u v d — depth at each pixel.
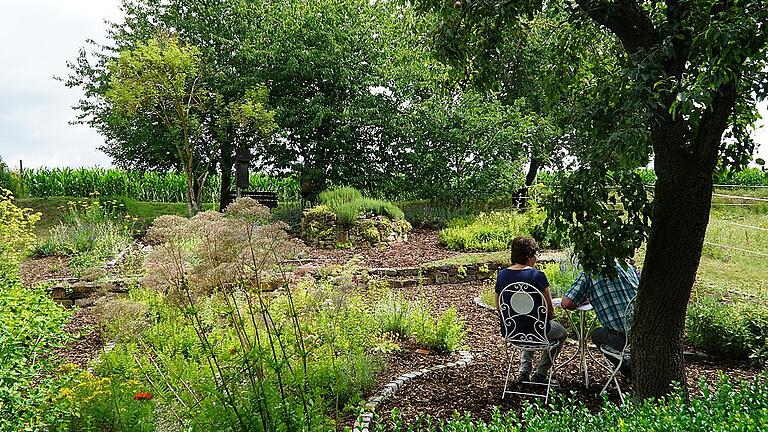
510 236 14.31
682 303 4.00
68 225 14.51
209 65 20.94
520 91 19.25
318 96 20.25
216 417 3.18
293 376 3.60
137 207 21.17
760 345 5.77
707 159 3.82
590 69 5.08
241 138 21.08
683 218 3.87
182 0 22.42
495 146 18.86
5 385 3.01
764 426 2.70
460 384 5.25
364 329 5.54
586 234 3.77
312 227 14.89
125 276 9.33
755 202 18.56
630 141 3.33
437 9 4.64
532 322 4.94
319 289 5.05
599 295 4.86
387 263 12.42
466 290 10.16
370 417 4.37
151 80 18.56
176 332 5.51
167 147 20.95
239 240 3.89
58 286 8.79
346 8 20.75
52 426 3.23
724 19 3.16
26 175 24.14
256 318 5.44
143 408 3.45
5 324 3.33
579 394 4.97
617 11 3.87
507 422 3.18
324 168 20.45
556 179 4.09
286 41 20.62
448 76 5.35
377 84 20.34
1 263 8.44
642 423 2.96
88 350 6.31
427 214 18.42
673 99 3.62
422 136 19.70
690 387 5.06
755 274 9.71
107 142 22.77
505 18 4.23
